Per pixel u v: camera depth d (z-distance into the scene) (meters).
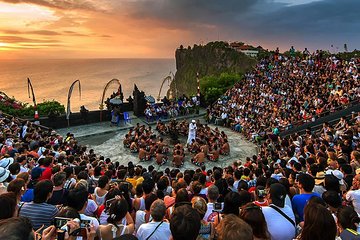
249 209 3.74
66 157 11.73
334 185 6.06
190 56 138.12
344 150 11.34
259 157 15.74
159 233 4.08
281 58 39.88
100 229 4.17
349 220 3.98
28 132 15.90
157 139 23.27
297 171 8.52
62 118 25.69
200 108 35.81
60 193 5.67
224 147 20.11
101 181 6.61
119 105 28.48
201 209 4.62
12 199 3.65
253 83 35.31
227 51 116.88
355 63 28.83
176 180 8.87
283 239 4.09
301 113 22.72
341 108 20.84
